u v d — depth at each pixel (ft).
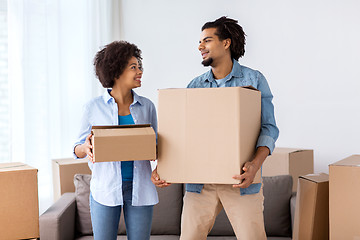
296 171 9.23
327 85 10.52
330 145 10.52
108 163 5.56
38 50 10.54
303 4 10.64
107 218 5.60
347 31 10.32
